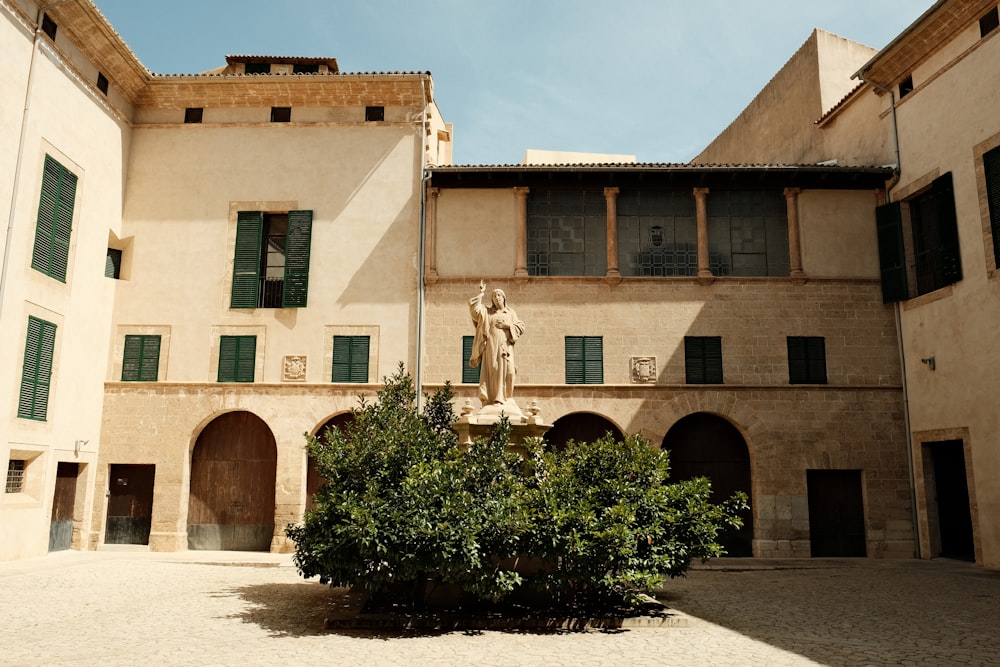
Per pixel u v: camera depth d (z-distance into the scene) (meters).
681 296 26.36
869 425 25.45
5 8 20.52
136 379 26.17
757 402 25.58
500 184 27.03
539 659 9.77
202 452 26.58
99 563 20.72
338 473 12.55
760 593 16.39
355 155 27.58
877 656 10.18
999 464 21.34
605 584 11.95
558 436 26.34
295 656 9.89
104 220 25.81
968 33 23.09
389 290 26.59
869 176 26.56
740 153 39.56
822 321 26.19
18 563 20.45
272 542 25.16
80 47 24.05
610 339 26.05
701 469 26.17
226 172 27.55
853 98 28.88
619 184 27.16
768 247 27.17
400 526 11.25
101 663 9.55
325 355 26.27
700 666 9.48
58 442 23.25
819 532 25.38
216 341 26.42
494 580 11.48
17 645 10.63
